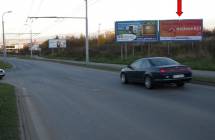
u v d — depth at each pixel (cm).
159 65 1664
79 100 1355
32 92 1708
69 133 820
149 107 1133
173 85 1769
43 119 1000
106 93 1545
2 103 1230
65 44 10725
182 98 1305
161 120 923
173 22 4603
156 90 1594
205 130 796
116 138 756
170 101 1241
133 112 1055
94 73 2981
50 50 13188
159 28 4653
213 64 2869
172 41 4612
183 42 4719
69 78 2511
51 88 1869
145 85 1697
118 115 1016
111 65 4138
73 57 7981
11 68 4609
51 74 3059
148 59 1736
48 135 810
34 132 842
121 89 1686
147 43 5416
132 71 1833
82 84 2014
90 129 849
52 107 1212
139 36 4862
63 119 990
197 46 4322
